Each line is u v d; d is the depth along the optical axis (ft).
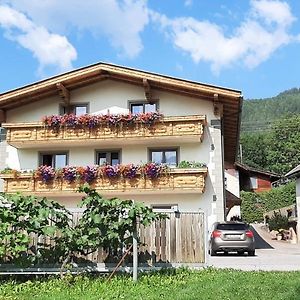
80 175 76.02
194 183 73.36
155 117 76.28
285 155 261.65
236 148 105.70
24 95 80.18
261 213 169.07
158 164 74.84
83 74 77.92
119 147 80.38
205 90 74.84
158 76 76.02
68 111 81.82
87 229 37.04
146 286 33.06
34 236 38.58
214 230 65.00
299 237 101.40
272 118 371.15
